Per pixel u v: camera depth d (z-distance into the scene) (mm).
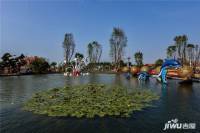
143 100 16312
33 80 40656
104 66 88625
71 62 79375
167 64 31828
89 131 9742
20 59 68500
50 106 13906
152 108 13805
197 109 13648
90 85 22875
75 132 9672
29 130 10062
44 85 30484
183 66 31875
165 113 12617
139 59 85250
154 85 28453
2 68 64688
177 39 72812
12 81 38062
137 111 12969
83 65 73312
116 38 83375
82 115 11820
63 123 10766
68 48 88062
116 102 14711
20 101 17094
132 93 19203
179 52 72625
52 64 87938
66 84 31875
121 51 83500
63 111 12516
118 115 11930
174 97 18078
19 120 11484
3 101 17109
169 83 31016
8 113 12938
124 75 58000
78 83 33594
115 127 10180
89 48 90562
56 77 50469
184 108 13906
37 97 17312
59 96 17359
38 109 13500
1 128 10383
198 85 28109
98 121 10984
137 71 49281
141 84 30094
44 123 10867
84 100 15281
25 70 73000
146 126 10328
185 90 22906
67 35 88188
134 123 10742
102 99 15695
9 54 65125
